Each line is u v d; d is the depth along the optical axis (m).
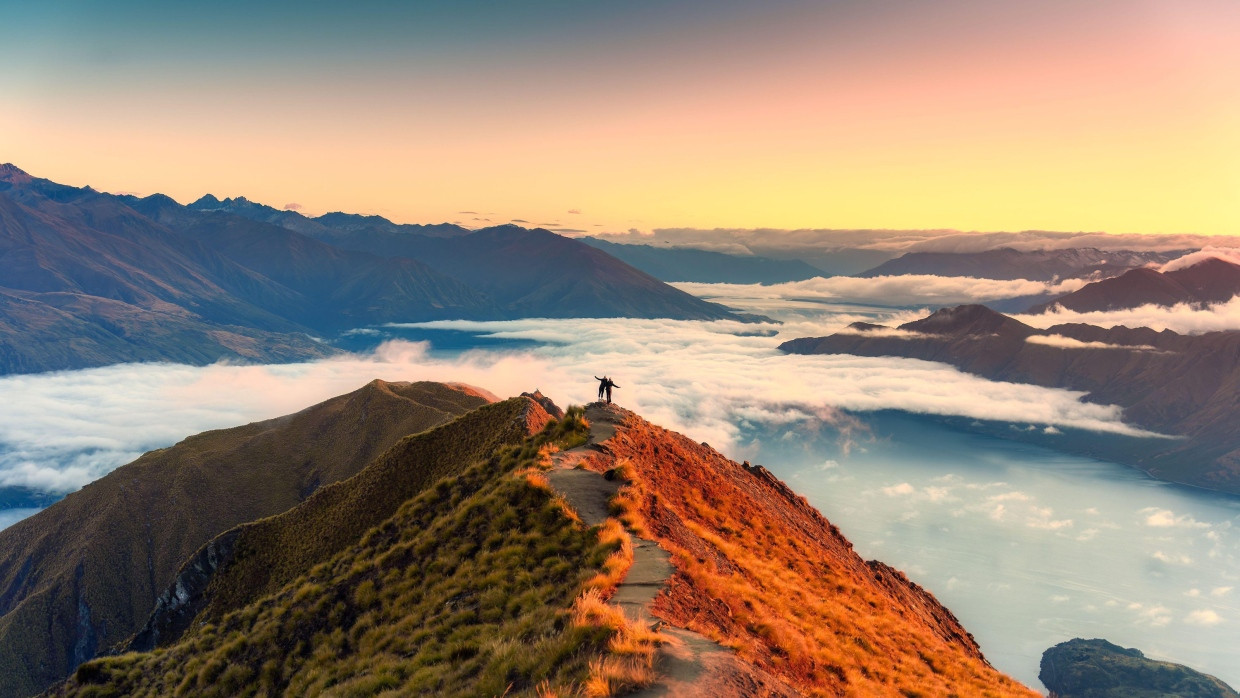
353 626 27.50
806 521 59.81
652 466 40.25
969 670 31.11
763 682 14.44
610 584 19.97
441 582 26.42
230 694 28.39
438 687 17.58
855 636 27.33
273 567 108.56
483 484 36.25
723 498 44.31
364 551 34.47
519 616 20.27
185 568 114.00
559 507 27.39
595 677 13.47
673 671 14.19
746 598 23.09
